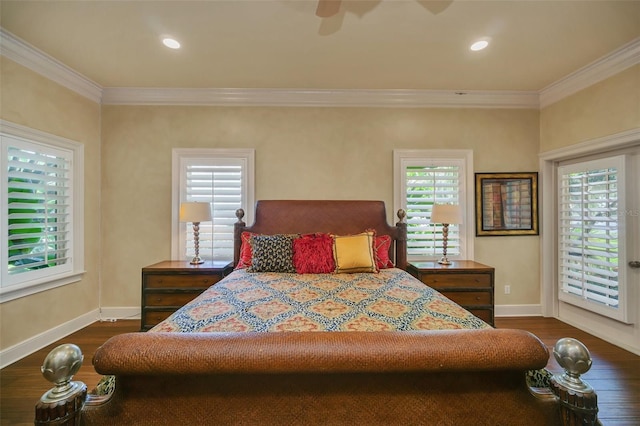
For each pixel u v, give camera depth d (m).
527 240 3.44
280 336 0.90
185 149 3.33
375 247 2.79
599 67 2.68
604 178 2.80
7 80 2.35
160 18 2.06
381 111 3.41
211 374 0.84
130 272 3.33
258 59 2.62
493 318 2.91
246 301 1.70
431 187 3.41
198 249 3.17
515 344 0.87
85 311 3.11
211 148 3.34
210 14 2.02
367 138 3.40
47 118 2.68
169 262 3.18
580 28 2.18
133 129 3.33
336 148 3.39
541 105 3.40
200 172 3.36
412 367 0.84
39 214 2.65
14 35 2.26
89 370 2.29
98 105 3.28
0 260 2.32
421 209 3.42
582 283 3.02
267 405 0.89
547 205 3.39
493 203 3.43
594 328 2.94
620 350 2.57
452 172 3.42
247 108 3.37
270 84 3.15
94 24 2.13
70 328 2.93
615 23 2.12
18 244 2.49
